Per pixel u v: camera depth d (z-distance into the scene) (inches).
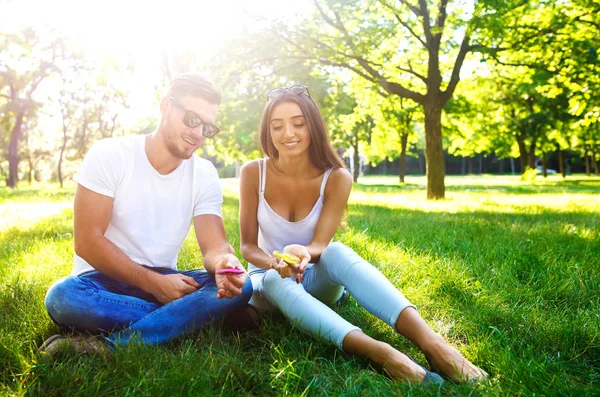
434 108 575.5
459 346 102.7
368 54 568.1
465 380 80.0
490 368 89.7
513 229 254.4
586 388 79.0
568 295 134.5
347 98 727.7
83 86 1274.6
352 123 786.2
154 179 104.0
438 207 442.6
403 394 75.7
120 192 101.7
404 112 1019.3
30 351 87.4
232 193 721.6
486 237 223.3
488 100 1058.1
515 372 83.0
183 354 88.2
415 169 3122.5
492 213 370.6
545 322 110.1
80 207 98.2
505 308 122.0
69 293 93.1
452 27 574.9
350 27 580.4
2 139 1790.1
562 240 217.3
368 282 96.0
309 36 537.3
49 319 106.2
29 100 1027.9
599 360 95.0
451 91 573.3
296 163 117.1
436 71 571.2
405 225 272.4
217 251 107.4
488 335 105.0
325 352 94.3
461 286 139.1
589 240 216.5
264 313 113.3
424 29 562.9
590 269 158.6
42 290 128.4
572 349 97.0
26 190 1004.6
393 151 1993.1
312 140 116.4
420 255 176.9
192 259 171.5
